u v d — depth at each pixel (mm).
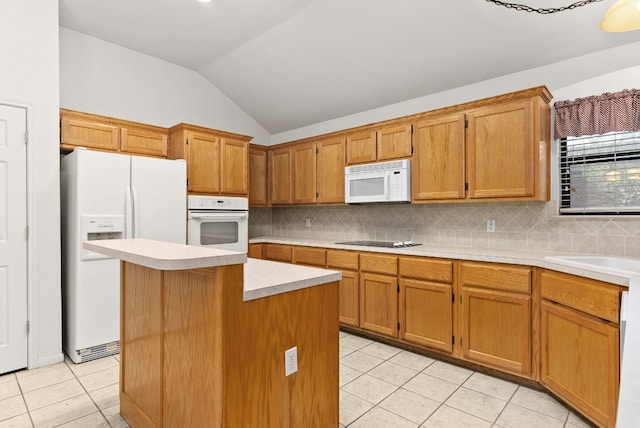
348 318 3369
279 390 1444
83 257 2701
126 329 1983
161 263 1126
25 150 2580
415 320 2869
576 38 2547
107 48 3619
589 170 2633
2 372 2471
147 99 3900
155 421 1683
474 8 2572
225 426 1258
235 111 4730
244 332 1323
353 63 3477
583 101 2592
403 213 3723
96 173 2801
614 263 2312
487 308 2479
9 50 2518
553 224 2758
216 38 3561
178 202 3336
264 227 5043
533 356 2287
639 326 1457
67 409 2037
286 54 3650
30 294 2586
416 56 3148
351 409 2041
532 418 1953
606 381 1729
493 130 2736
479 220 3158
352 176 3678
